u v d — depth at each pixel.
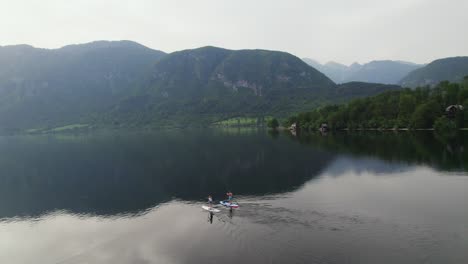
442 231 41.94
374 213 50.47
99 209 63.78
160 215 57.25
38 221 58.19
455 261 33.62
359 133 193.62
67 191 79.62
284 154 120.81
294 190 68.44
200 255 38.47
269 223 47.91
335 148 128.62
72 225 55.22
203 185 78.94
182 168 103.00
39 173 103.94
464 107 166.50
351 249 37.50
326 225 45.91
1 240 49.75
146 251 41.41
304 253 37.00
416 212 50.06
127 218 57.09
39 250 45.34
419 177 74.00
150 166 109.12
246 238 42.41
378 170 83.81
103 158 132.00
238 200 62.78
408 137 150.00
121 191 77.56
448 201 55.12
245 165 102.56
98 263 39.75
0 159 141.25
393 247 37.62
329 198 60.56
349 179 75.94
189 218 53.69
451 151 104.12
